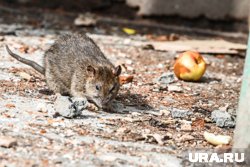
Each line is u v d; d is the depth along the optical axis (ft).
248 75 33.91
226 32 78.59
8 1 79.97
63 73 42.52
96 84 40.70
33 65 44.55
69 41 43.91
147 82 49.39
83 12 80.12
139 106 43.01
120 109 41.70
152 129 38.37
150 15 80.23
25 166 30.27
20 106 39.73
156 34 72.08
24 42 59.06
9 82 44.91
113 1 81.35
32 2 80.43
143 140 36.22
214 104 45.50
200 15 80.28
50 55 43.75
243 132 34.12
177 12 80.28
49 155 32.04
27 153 32.01
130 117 40.04
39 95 42.78
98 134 36.19
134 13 80.69
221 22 80.53
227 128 40.40
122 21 77.00
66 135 35.40
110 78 40.93
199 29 78.48
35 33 64.64
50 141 34.12
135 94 45.73
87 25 70.85
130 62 55.62
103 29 71.05
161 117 41.01
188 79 50.80
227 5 80.07
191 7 80.12
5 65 49.47
